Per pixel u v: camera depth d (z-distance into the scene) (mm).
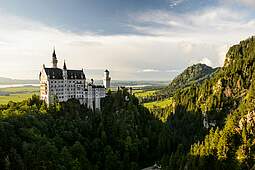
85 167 182875
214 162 181875
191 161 183500
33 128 190750
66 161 174625
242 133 188500
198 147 198375
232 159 179750
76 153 188250
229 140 187625
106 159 197250
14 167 152250
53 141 189125
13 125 184625
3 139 165500
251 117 193375
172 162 196625
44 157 164750
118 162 198250
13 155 155625
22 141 173375
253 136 185500
